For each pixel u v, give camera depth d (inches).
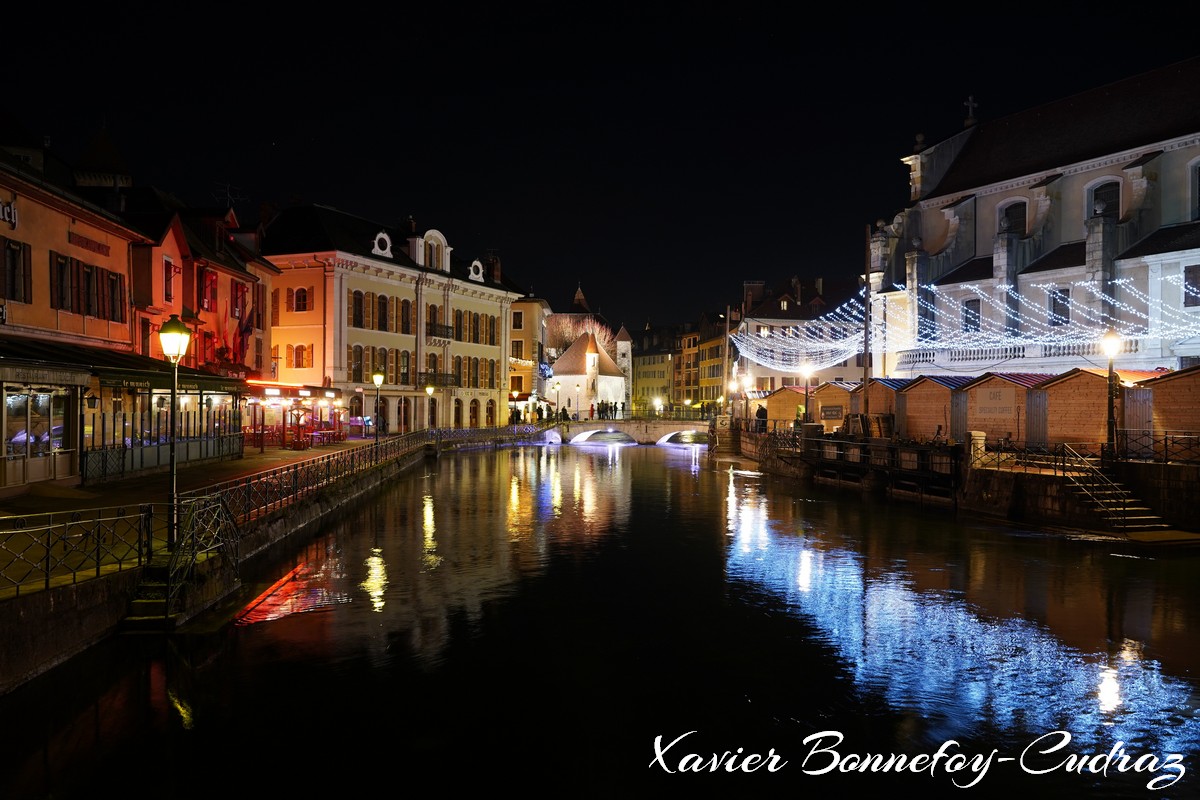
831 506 1213.1
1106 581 710.5
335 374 2121.1
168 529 514.3
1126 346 1405.0
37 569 458.0
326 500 985.5
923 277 1897.1
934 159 2086.6
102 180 1708.9
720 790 354.3
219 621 528.1
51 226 882.1
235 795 337.1
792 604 641.0
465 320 2728.8
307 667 481.7
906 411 1496.1
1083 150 1695.4
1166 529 903.1
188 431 1136.2
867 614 613.3
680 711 434.0
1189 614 609.3
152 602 483.5
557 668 493.0
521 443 2817.4
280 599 628.7
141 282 1100.5
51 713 397.4
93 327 976.3
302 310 2145.7
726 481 1609.3
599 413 3683.6
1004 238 1663.4
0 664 361.4
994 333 1686.8
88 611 437.4
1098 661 510.0
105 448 914.7
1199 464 901.2
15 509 668.7
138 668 464.4
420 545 858.8
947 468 1167.0
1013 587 692.1
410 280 2422.5
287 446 1584.6
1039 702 446.9
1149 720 425.1
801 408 2082.9
